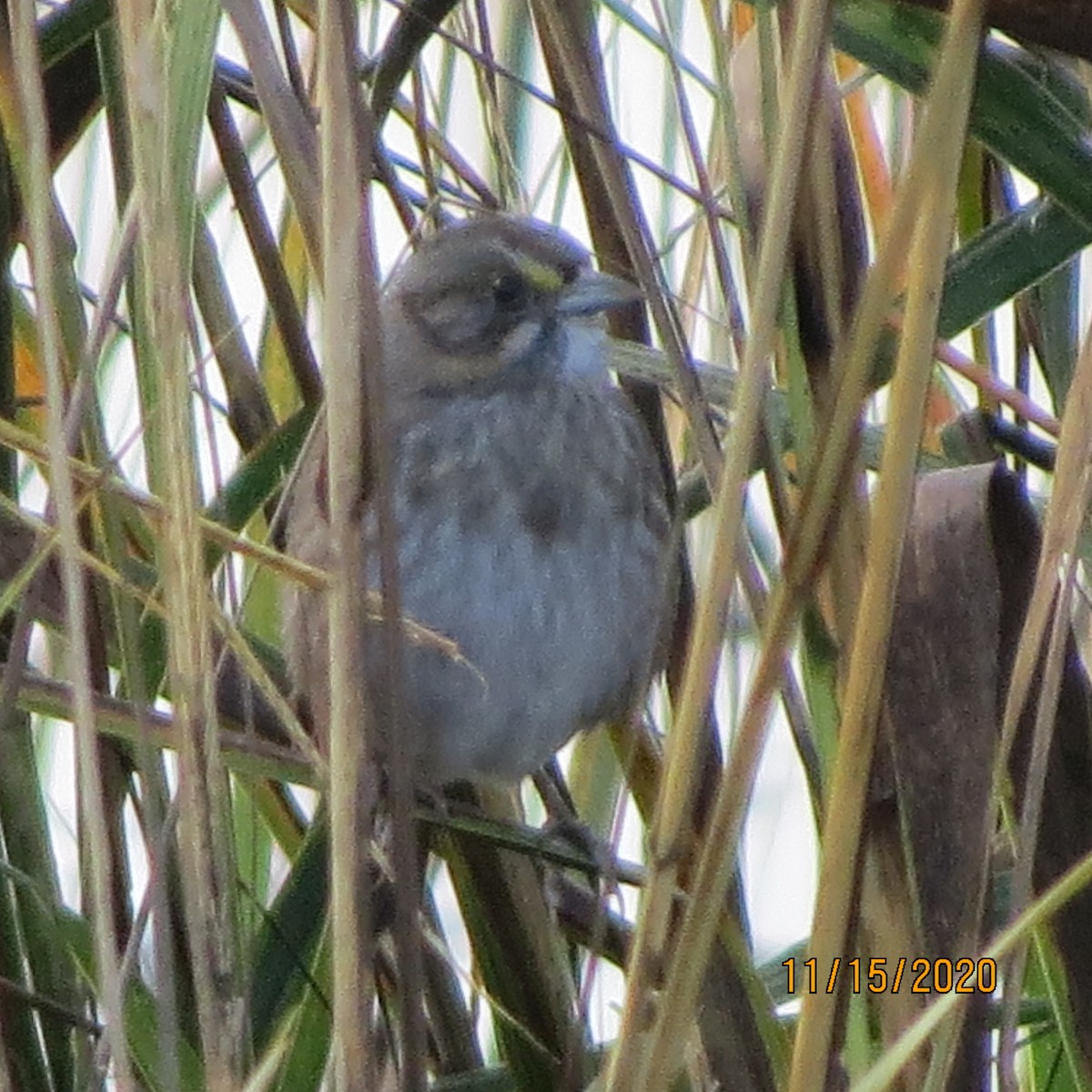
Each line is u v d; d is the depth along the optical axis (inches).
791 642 158.1
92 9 160.6
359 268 158.1
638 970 158.4
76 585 158.1
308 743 159.0
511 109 163.5
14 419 160.9
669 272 163.6
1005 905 160.6
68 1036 161.0
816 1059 158.4
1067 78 160.6
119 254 158.9
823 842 158.6
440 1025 161.6
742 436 158.1
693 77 162.9
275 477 161.3
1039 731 158.6
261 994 160.9
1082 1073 159.6
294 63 161.2
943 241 157.9
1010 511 160.1
